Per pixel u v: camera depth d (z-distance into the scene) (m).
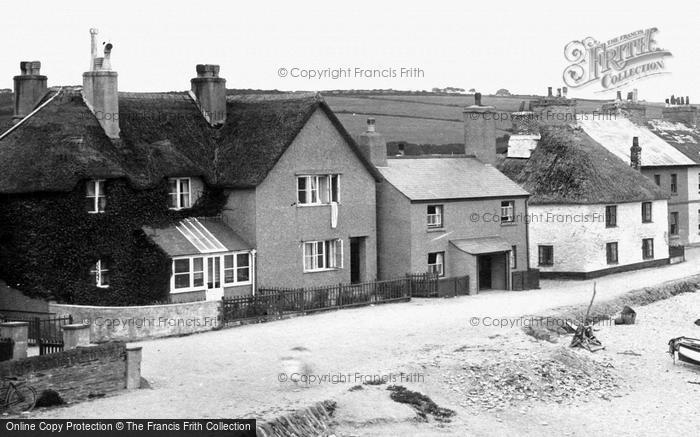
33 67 58.91
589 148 82.44
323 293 59.06
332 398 38.66
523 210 72.88
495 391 43.56
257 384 40.09
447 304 61.88
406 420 38.62
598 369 48.66
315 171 61.84
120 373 38.34
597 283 73.56
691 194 97.19
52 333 49.28
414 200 65.44
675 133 102.50
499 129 129.62
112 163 54.38
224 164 60.69
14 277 52.06
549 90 85.12
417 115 135.00
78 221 52.81
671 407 43.41
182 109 62.28
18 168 52.50
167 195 57.66
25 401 35.19
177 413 35.19
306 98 61.69
